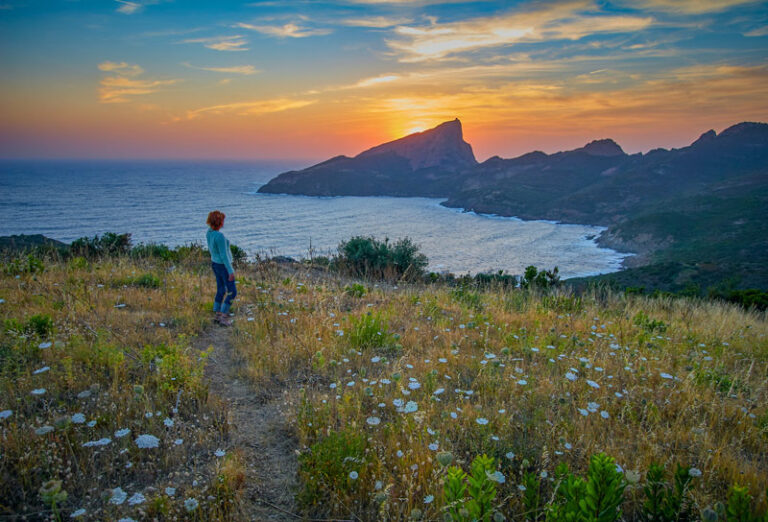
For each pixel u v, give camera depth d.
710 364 5.84
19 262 9.25
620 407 4.18
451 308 8.66
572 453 3.36
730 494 2.83
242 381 4.64
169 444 3.21
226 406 3.97
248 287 9.42
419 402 4.02
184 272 10.84
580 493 2.36
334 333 5.95
